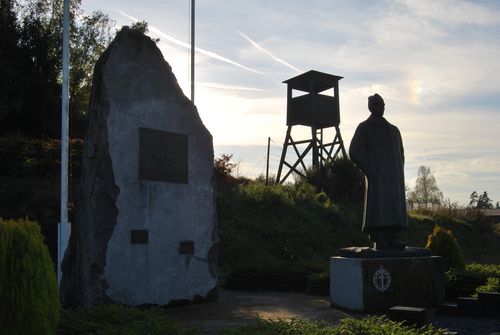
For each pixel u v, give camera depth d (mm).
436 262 10062
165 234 9578
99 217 8758
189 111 10344
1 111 25094
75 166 19375
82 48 36250
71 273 9070
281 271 12508
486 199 104875
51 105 27547
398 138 10422
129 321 6332
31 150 20031
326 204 24094
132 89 9398
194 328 6230
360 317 8719
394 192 10008
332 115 30609
